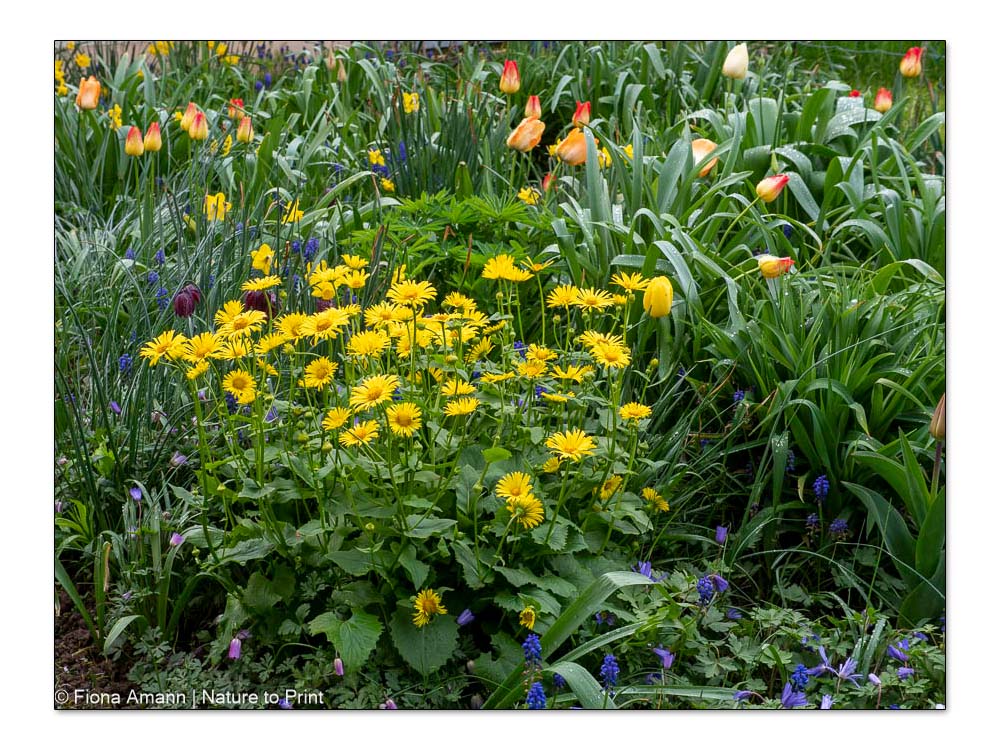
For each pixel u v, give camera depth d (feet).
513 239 10.87
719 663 7.09
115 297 10.10
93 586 7.84
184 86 16.65
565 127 15.67
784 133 13.79
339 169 13.09
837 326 8.87
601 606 6.66
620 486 7.61
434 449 7.24
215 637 7.36
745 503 8.92
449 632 6.66
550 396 7.37
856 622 7.38
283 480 7.10
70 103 14.30
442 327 7.42
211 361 8.39
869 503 8.20
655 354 9.75
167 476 8.21
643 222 11.00
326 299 8.34
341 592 6.72
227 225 10.83
